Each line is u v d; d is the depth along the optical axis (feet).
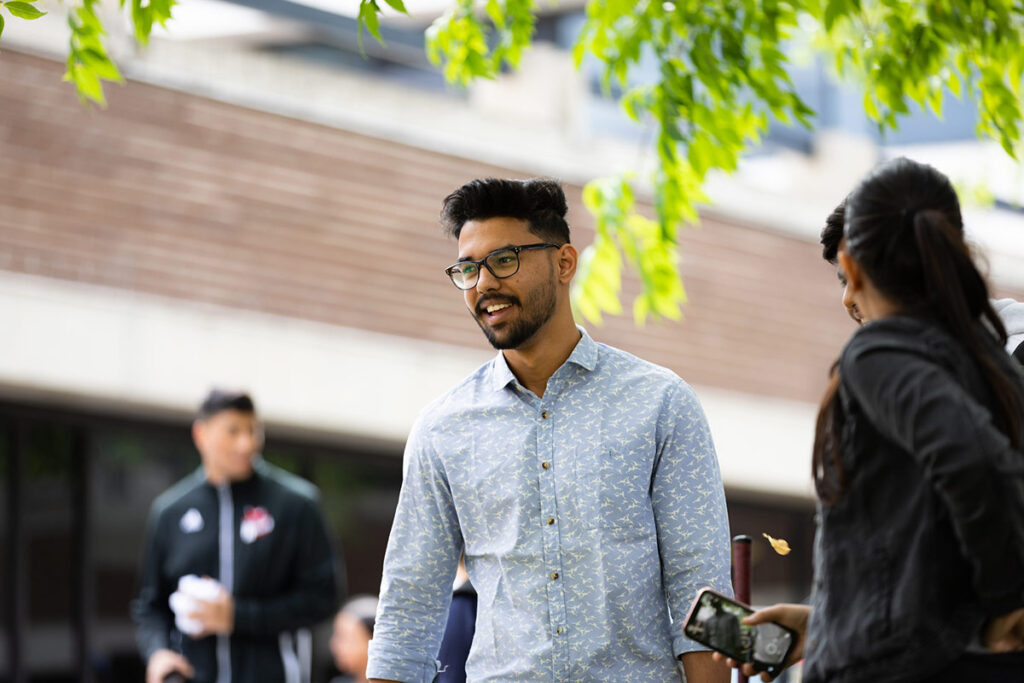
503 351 21.15
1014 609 14.34
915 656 14.61
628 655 19.90
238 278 51.98
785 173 65.51
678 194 32.04
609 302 34.63
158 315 50.08
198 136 51.80
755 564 63.93
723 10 30.01
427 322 55.57
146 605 37.06
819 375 65.16
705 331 61.72
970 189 50.31
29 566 48.37
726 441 61.77
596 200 34.32
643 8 30.78
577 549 20.06
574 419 20.57
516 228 20.48
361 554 54.08
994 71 29.19
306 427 52.65
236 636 35.94
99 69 28.40
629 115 31.12
